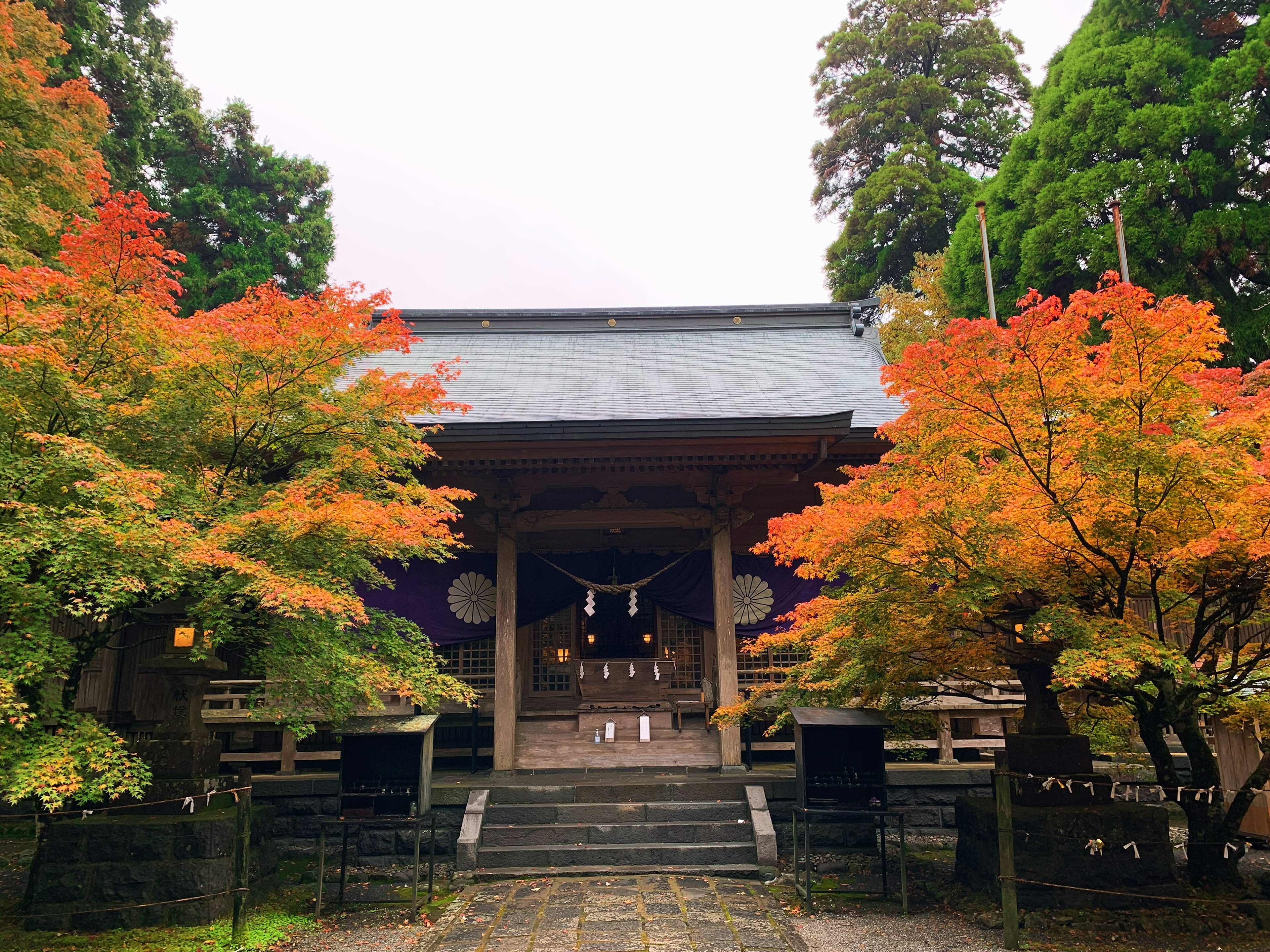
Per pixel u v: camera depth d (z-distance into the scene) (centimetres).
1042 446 783
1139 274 2189
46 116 1308
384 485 1010
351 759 984
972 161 3703
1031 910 808
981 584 768
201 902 817
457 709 1445
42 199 1345
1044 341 733
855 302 2241
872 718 981
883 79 3666
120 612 873
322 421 927
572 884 970
